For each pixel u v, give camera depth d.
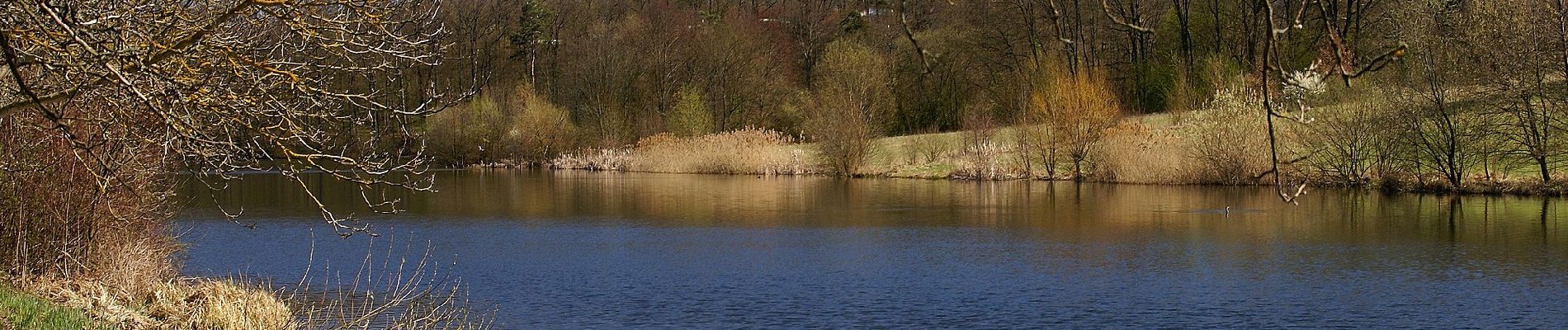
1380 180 35.72
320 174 52.03
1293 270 19.81
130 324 12.01
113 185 12.68
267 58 8.51
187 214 30.27
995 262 21.08
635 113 68.81
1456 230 24.97
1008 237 25.09
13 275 14.00
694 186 43.94
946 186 41.78
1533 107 33.56
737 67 69.38
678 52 70.56
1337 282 18.55
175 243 19.25
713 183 45.66
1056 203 33.44
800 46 78.69
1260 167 37.75
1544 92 32.22
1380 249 22.17
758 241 24.80
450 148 63.38
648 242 24.72
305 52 9.13
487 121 63.47
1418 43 34.50
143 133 9.75
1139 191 37.72
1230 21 58.69
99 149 10.45
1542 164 32.88
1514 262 20.17
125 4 7.87
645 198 37.25
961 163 48.00
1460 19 35.03
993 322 15.80
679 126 63.22
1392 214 28.62
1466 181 34.09
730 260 21.69
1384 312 16.19
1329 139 37.16
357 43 8.25
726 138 55.69
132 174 13.93
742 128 68.69
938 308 16.75
